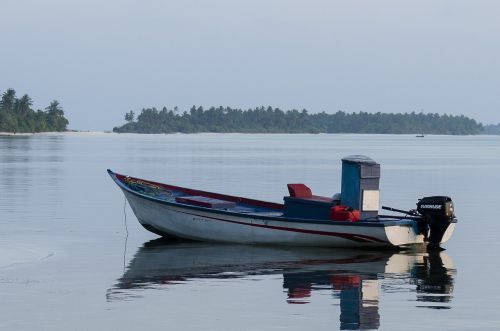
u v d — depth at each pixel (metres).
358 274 45.59
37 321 33.84
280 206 63.22
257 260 50.53
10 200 91.12
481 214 80.69
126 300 37.91
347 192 55.78
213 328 32.84
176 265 48.47
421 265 49.09
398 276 45.06
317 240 55.28
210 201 61.31
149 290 40.34
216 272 45.94
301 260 50.69
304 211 56.94
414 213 56.50
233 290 40.50
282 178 136.62
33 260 49.94
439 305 37.19
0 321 33.81
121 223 69.88
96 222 70.44
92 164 180.75
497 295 39.62
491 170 174.12
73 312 35.41
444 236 55.12
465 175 153.88
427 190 113.38
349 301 37.94
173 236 60.22
